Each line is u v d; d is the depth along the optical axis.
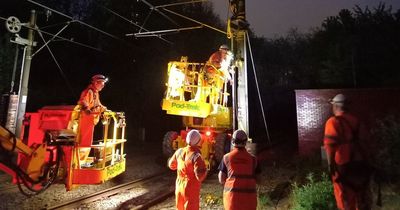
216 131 12.54
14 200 7.68
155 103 25.25
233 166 4.53
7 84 16.67
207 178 10.80
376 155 7.68
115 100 24.83
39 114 7.37
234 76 10.02
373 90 12.31
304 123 13.62
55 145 6.69
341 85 17.02
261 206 7.09
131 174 11.23
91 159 8.49
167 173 11.52
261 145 18.66
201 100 11.24
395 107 11.95
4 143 5.36
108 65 25.06
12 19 11.29
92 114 7.25
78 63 24.69
